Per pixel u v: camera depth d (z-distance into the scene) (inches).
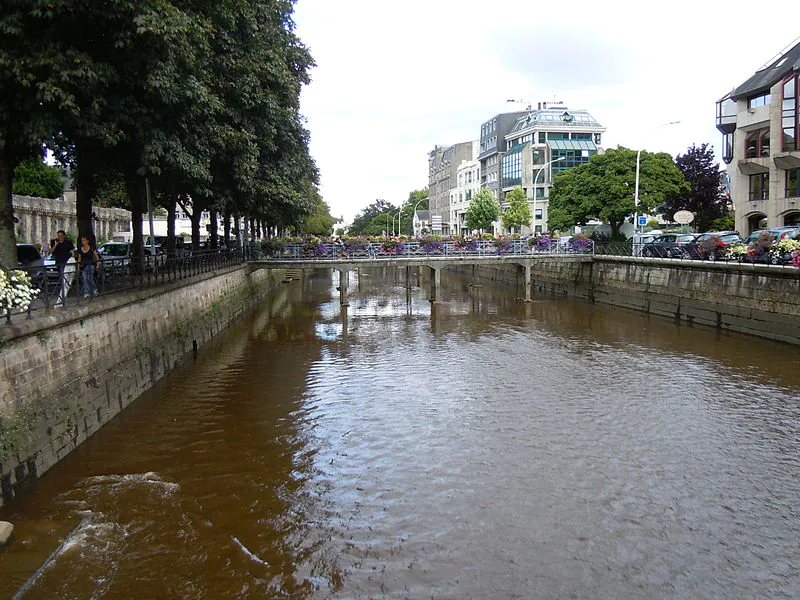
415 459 462.9
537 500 397.1
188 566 316.8
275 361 805.2
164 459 454.0
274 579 307.6
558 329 1057.5
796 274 845.2
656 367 752.3
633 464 454.3
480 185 3614.7
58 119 491.5
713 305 1036.5
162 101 555.8
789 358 786.2
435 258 1402.6
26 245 715.4
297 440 500.1
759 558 332.2
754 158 1549.0
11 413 366.6
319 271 2719.0
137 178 759.7
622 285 1339.8
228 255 1216.2
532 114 3115.2
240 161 852.6
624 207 1572.3
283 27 1061.8
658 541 348.8
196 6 629.3
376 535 352.2
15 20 443.2
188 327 805.2
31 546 329.1
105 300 512.4
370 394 641.0
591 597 298.0
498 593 300.4
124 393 559.8
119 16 470.6
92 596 289.4
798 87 1433.3
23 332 376.8
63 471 422.9
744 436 511.5
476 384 681.0
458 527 362.3
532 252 1457.9
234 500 390.9
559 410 582.2
